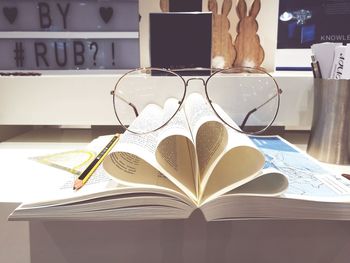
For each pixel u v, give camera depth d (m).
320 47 0.50
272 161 0.45
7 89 0.61
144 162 0.36
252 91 0.59
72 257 0.36
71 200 0.31
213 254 0.36
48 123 0.62
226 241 0.36
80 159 0.49
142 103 0.60
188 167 0.35
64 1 0.66
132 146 0.35
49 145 0.62
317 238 0.36
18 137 0.69
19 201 0.35
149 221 0.35
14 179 0.42
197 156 0.33
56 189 0.35
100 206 0.31
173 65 0.62
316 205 0.32
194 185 0.33
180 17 0.61
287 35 0.76
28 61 0.67
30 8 0.66
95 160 0.44
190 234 0.36
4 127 0.66
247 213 0.31
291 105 0.60
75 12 0.66
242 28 0.74
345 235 0.36
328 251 0.36
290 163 0.44
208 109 0.43
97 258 0.36
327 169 0.42
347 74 0.48
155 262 0.37
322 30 0.75
